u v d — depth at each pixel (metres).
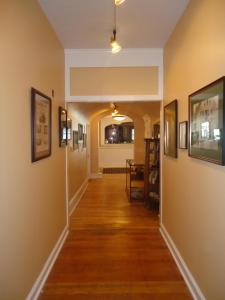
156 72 3.65
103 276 2.52
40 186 2.37
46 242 2.57
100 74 3.67
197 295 2.10
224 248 1.63
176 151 2.81
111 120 12.63
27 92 2.01
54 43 2.99
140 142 8.46
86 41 3.34
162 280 2.45
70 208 4.65
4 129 1.59
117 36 3.18
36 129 2.19
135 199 5.68
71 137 4.88
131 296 2.20
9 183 1.67
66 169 3.65
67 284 2.38
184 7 2.48
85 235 3.62
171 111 3.03
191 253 2.30
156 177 5.02
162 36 3.19
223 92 1.59
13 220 1.74
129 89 3.65
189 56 2.35
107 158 12.41
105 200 5.81
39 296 2.21
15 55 1.76
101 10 2.54
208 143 1.85
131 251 3.08
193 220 2.25
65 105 3.66
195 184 2.19
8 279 1.66
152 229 3.86
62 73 3.47
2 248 1.58
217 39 1.72
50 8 2.48
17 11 1.80
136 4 2.44
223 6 1.63
